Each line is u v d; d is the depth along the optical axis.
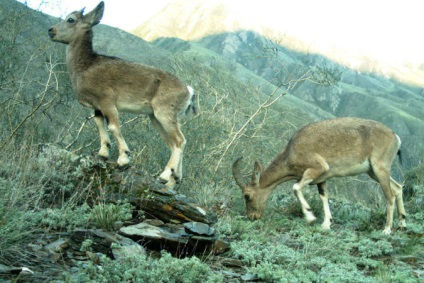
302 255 6.46
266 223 8.12
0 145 7.04
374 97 180.38
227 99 11.48
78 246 5.37
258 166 8.75
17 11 10.59
